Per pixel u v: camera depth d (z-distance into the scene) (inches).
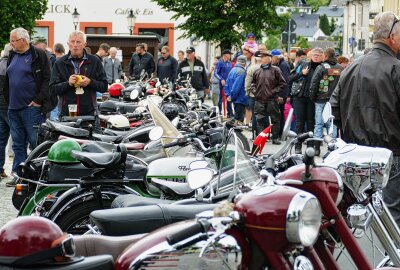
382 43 319.0
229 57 1112.2
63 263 182.1
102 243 211.3
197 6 1433.3
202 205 239.5
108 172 316.5
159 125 424.8
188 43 1900.8
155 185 305.1
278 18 1429.6
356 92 319.3
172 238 175.6
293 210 173.3
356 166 227.1
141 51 1127.0
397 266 229.0
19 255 179.8
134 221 230.7
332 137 262.4
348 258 245.0
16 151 557.6
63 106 537.3
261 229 175.3
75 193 312.5
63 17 1908.2
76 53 535.2
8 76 555.8
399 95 313.7
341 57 903.1
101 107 695.7
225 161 269.6
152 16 1908.2
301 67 814.5
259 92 826.8
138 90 759.1
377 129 315.3
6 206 475.8
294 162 256.7
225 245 177.2
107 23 1905.8
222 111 1122.7
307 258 181.9
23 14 1608.0
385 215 233.3
